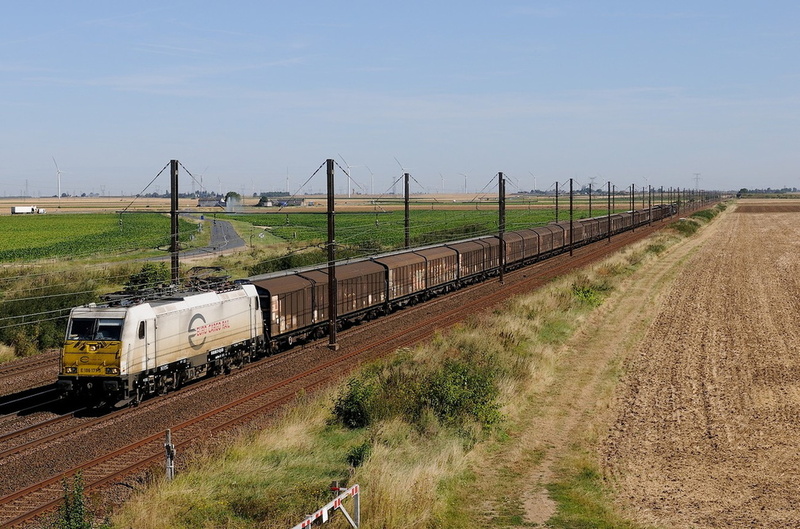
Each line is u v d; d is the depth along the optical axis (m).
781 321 44.94
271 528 15.13
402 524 15.82
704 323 44.56
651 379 31.42
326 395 26.05
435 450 20.81
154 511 15.52
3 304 39.28
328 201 37.03
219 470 18.61
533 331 38.91
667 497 18.81
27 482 18.95
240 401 26.88
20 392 28.75
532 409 26.97
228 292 32.03
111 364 25.55
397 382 26.09
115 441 22.41
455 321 44.06
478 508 17.89
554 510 17.70
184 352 28.64
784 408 27.00
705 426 25.00
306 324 38.28
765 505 18.25
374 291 45.03
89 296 43.88
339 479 18.09
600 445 23.16
